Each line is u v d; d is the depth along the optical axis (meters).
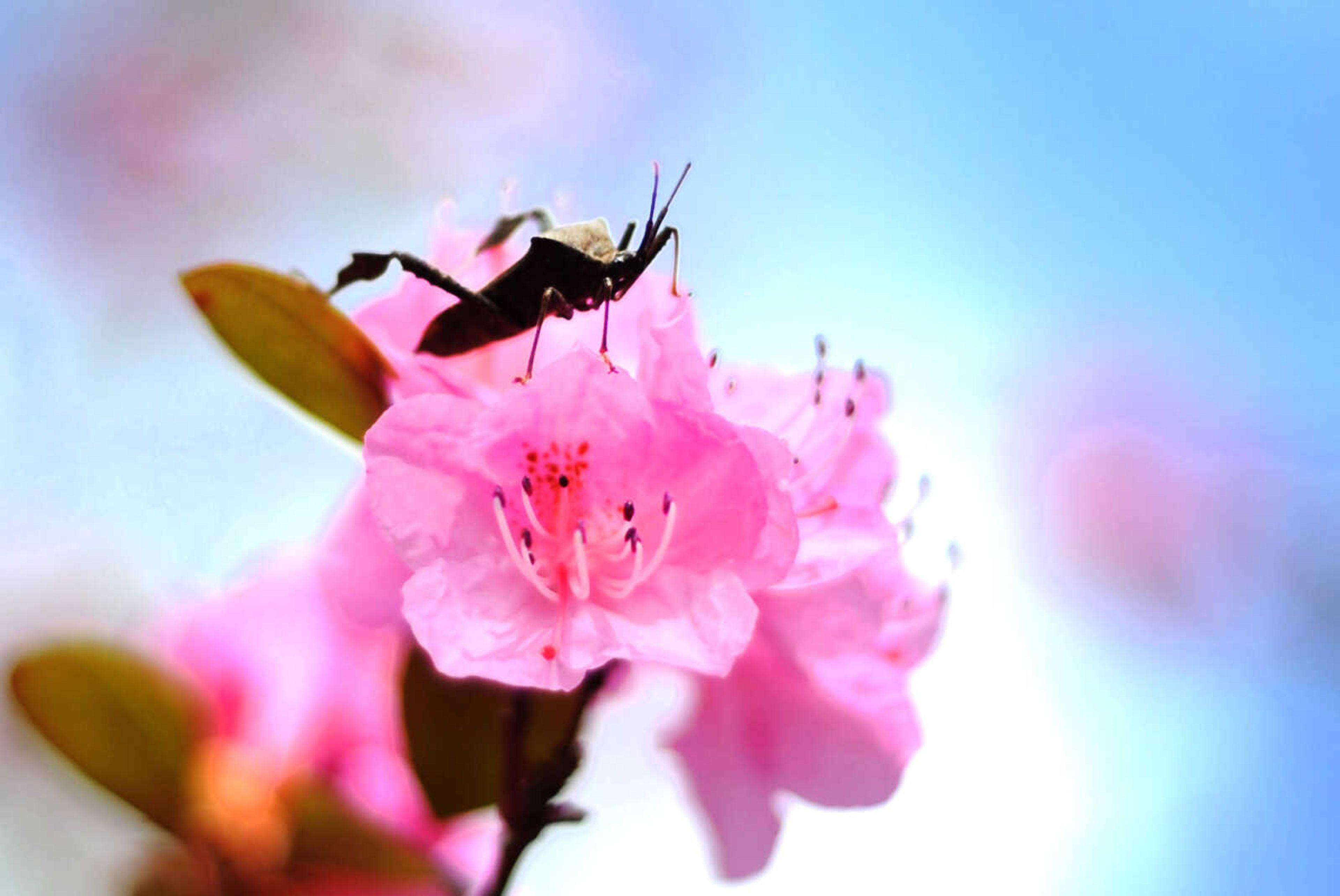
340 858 0.36
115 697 0.36
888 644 0.37
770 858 0.37
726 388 0.36
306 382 0.35
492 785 0.36
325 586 0.35
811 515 0.36
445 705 0.36
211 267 0.35
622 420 0.34
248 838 0.36
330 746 0.38
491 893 0.34
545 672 0.33
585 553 0.34
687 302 0.34
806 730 0.37
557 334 0.35
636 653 0.33
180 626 0.38
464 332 0.34
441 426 0.34
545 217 0.36
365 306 0.36
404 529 0.34
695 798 0.38
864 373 0.36
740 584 0.34
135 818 0.37
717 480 0.34
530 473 0.34
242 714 0.38
